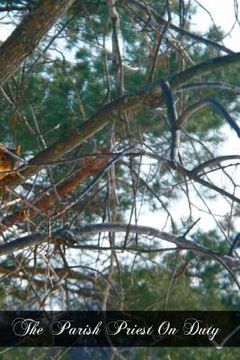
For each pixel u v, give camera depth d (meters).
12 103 12.35
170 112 8.72
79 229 10.62
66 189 13.12
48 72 14.76
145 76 13.86
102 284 13.93
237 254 9.53
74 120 13.61
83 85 14.76
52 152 11.95
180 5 12.27
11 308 14.24
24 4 14.02
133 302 13.28
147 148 11.33
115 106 11.61
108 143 11.76
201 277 15.52
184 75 11.28
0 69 11.84
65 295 12.56
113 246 11.02
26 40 11.71
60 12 11.66
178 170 8.66
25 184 12.88
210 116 14.73
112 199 11.97
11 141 13.88
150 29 12.98
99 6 13.84
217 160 8.77
